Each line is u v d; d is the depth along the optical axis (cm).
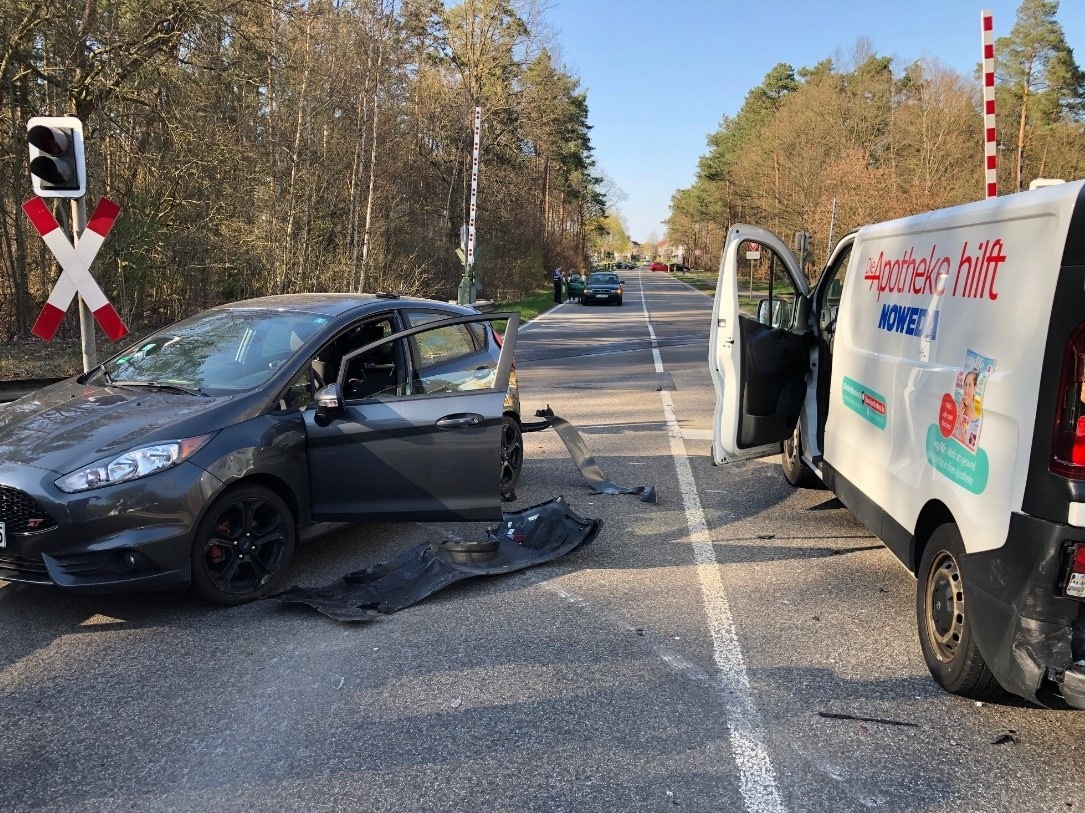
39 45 1493
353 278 2478
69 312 1831
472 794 286
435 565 482
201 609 441
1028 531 296
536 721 334
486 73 3934
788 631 423
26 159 1548
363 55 2438
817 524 606
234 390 468
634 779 295
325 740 319
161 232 1794
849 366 525
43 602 449
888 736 327
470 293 2655
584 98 6819
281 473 457
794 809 280
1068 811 282
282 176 2212
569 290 4534
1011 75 4888
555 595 468
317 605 434
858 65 5569
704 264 11256
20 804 279
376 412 486
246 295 2270
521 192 4531
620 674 375
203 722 331
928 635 376
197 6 1480
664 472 755
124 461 404
